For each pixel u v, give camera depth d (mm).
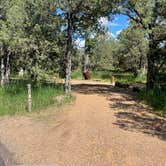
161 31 22547
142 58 52188
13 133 12438
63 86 22266
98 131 12156
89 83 35000
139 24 24750
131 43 50438
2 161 9430
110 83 36906
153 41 23219
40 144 10930
